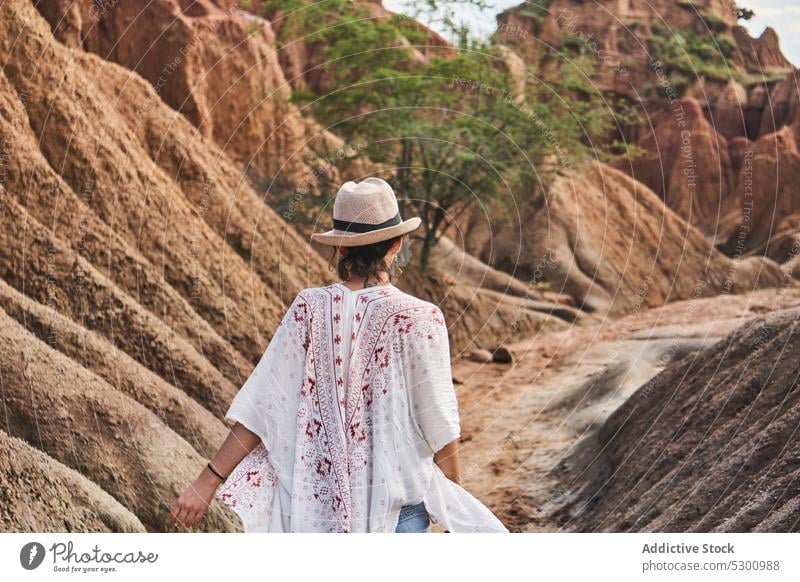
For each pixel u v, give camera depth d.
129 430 4.97
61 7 9.38
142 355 6.28
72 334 5.70
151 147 9.05
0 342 4.92
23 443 4.41
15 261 6.19
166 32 10.47
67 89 7.90
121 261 7.08
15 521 4.00
